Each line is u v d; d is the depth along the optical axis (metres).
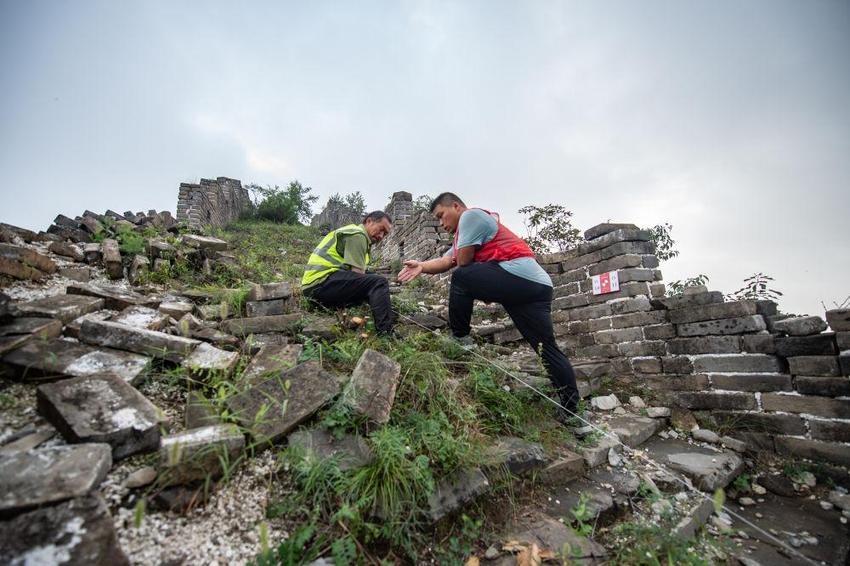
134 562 1.05
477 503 1.54
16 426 1.31
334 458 1.45
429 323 3.40
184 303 2.70
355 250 2.87
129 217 5.45
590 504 1.63
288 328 2.57
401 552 1.32
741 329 2.38
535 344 2.40
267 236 11.36
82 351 1.67
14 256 2.34
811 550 1.53
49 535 0.94
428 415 1.85
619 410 2.59
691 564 1.32
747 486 1.99
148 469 1.27
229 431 1.41
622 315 3.01
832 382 2.04
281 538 1.23
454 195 2.85
